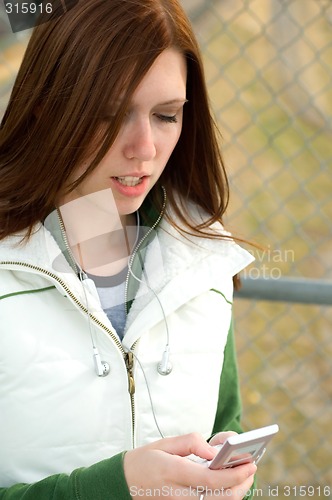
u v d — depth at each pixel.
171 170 2.13
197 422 2.01
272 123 6.17
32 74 1.86
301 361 4.57
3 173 1.88
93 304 1.84
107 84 1.76
